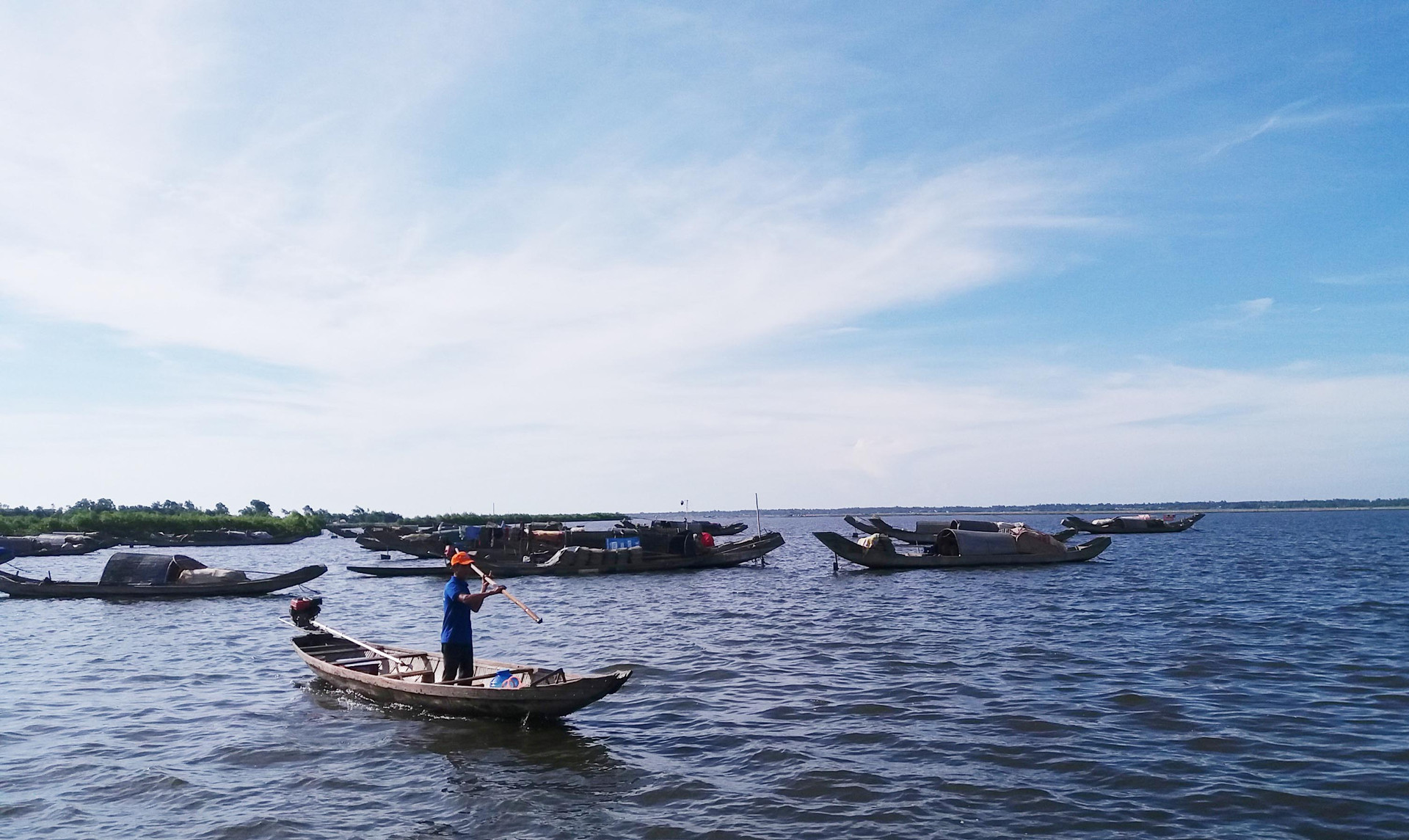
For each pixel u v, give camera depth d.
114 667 21.19
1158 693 16.20
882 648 22.00
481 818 10.64
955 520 61.50
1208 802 10.63
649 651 22.30
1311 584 36.41
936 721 14.52
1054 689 16.69
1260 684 16.75
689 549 52.66
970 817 10.33
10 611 33.94
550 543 53.22
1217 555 57.91
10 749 13.83
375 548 58.16
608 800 11.17
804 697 16.56
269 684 18.83
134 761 13.12
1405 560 51.19
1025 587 37.41
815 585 41.59
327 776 12.30
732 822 10.32
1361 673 17.56
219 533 96.38
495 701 14.88
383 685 16.23
